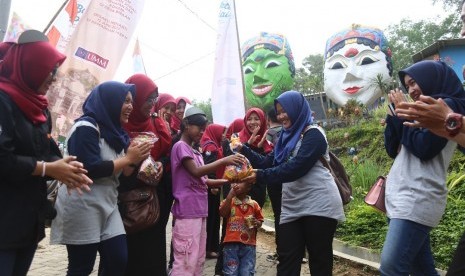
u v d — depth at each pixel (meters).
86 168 2.85
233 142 4.29
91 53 4.72
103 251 3.05
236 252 4.25
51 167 2.41
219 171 5.54
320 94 18.39
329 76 15.72
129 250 3.59
